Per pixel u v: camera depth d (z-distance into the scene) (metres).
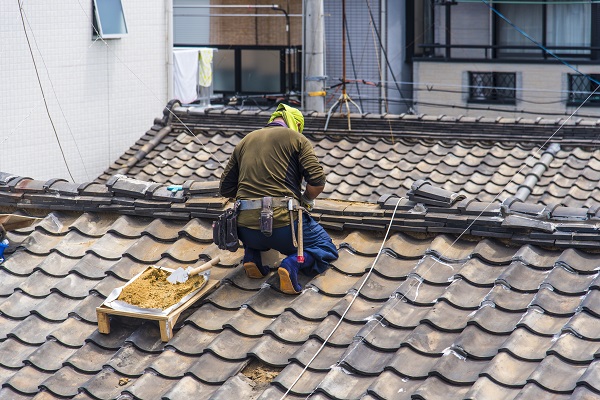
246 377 8.05
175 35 40.56
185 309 9.09
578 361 7.38
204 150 20.16
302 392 7.71
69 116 22.91
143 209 10.84
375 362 7.96
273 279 9.46
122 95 24.48
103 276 9.97
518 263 8.86
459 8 40.47
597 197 17.12
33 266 10.45
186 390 7.91
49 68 22.20
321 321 8.73
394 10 41.00
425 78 41.03
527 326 7.91
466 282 8.83
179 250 10.13
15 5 21.08
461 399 7.19
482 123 19.62
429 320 8.23
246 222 9.01
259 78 39.84
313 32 22.66
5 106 21.22
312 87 22.86
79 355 8.71
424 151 19.44
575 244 8.87
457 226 9.52
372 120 20.16
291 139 9.12
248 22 39.78
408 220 9.79
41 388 8.31
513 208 9.39
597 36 38.28
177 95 28.39
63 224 11.22
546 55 39.12
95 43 23.41
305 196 9.22
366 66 41.16
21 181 11.69
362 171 18.78
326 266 9.48
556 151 18.95
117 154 24.52
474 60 39.97
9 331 9.30
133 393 7.97
